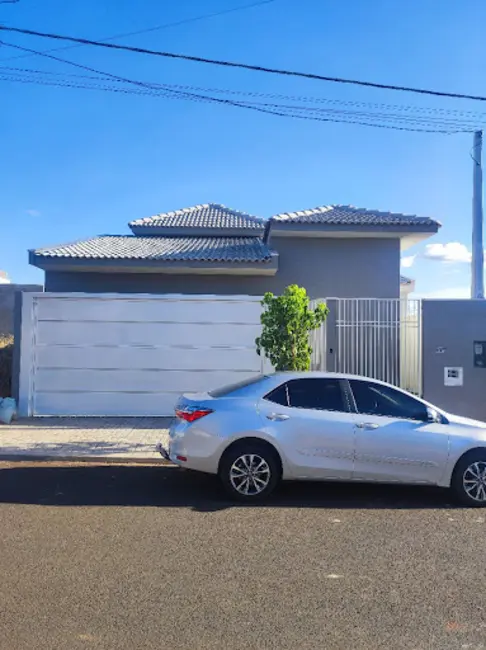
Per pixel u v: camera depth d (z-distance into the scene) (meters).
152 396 12.91
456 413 12.27
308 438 6.84
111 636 3.71
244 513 6.45
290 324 10.12
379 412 7.08
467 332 12.39
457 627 3.92
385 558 5.17
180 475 8.22
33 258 15.48
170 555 5.14
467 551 5.38
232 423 6.86
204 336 13.03
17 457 9.07
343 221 16.23
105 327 12.88
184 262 15.59
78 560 4.98
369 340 12.73
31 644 3.59
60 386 12.75
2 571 4.71
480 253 15.83
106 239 18.80
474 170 15.90
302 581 4.64
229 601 4.25
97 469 8.57
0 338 17.91
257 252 16.47
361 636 3.77
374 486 7.75
